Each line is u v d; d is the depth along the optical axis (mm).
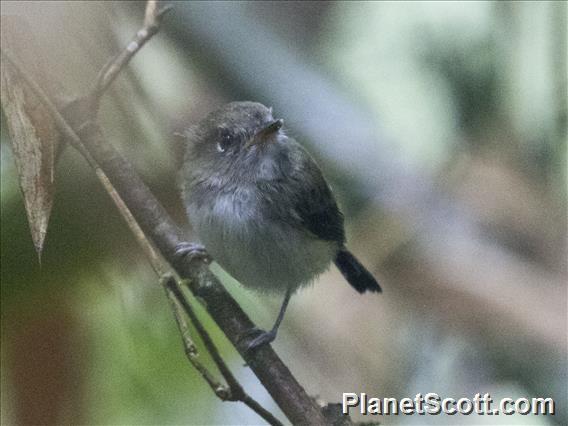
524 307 2982
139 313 2975
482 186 3006
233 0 3045
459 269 2988
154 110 3004
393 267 2992
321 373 2992
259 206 3045
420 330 2998
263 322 3045
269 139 3041
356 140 3033
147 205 2992
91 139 2988
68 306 2965
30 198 2957
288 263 3049
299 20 3098
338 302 2998
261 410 2949
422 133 3045
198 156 3045
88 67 2986
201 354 2990
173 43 3029
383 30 3086
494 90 3049
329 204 3053
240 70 3039
